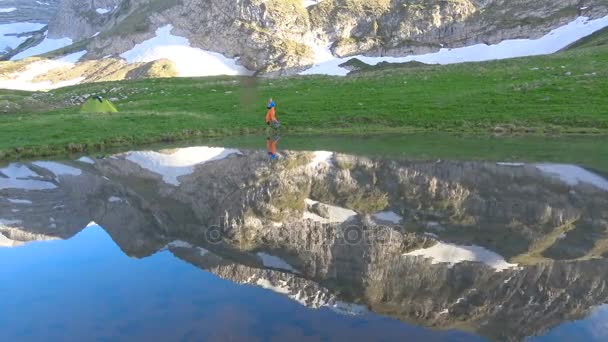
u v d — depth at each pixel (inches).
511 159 847.1
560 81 1793.8
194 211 558.6
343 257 384.2
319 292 309.3
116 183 767.7
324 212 534.3
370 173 756.0
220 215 535.2
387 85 2283.5
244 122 1630.2
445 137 1247.5
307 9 7199.8
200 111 1950.1
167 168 898.1
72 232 487.8
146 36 7480.3
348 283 325.1
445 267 354.9
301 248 408.8
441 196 588.1
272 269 355.9
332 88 2345.0
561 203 537.3
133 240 449.4
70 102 2768.2
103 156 1147.3
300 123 1582.2
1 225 528.1
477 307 280.4
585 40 4559.5
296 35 6889.8
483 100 1672.0
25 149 1231.5
